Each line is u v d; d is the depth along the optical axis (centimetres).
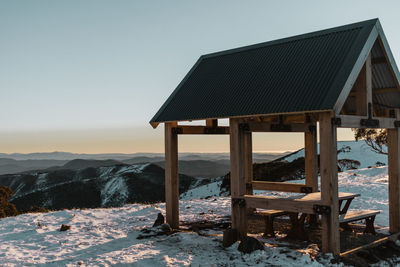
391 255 820
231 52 1096
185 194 4938
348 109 1088
